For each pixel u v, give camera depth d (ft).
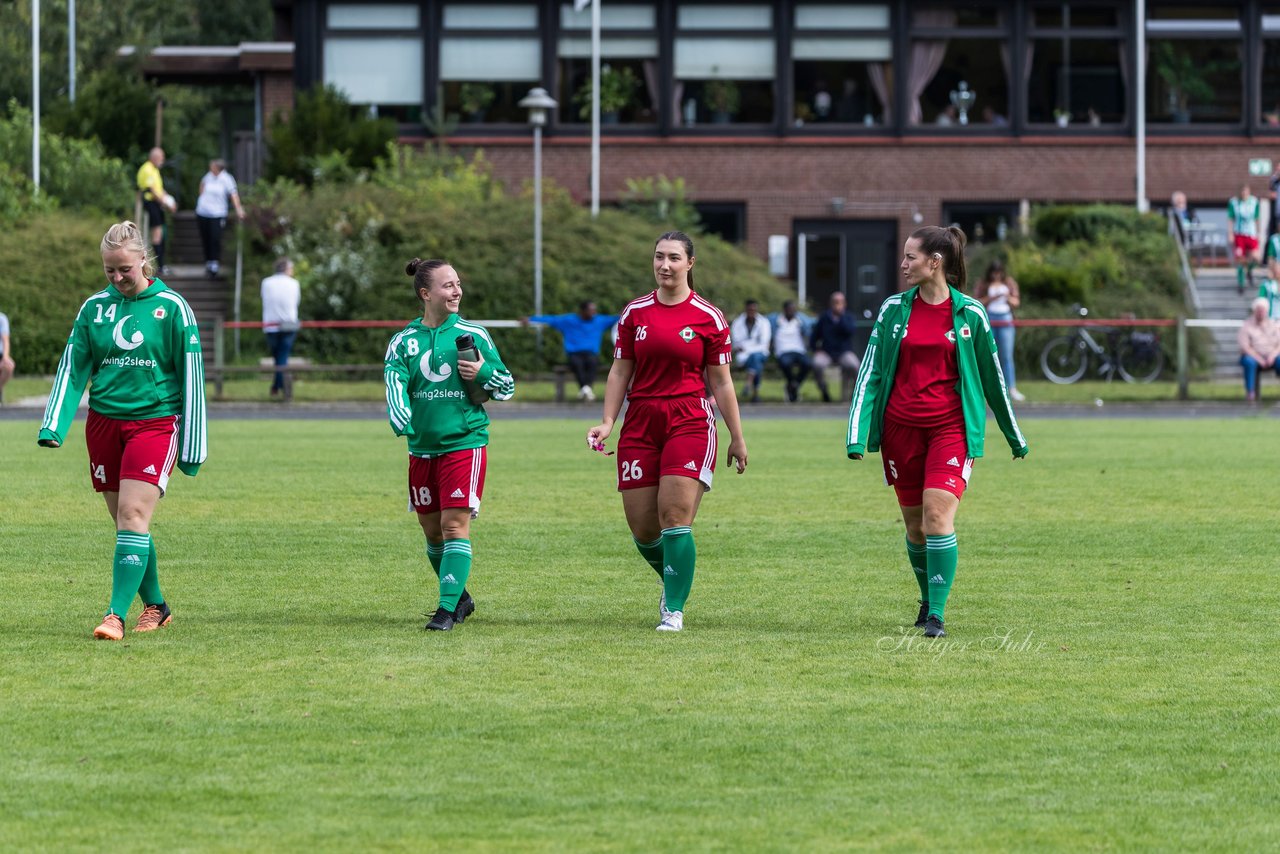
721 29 403.54
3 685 71.72
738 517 133.59
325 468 171.12
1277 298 291.17
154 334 84.58
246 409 276.82
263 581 101.60
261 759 60.03
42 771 58.44
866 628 86.53
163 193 361.92
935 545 84.43
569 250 353.10
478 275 344.49
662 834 51.78
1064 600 95.25
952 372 85.66
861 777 58.18
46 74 440.45
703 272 351.05
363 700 69.10
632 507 86.89
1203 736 63.82
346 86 400.47
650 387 86.07
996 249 368.48
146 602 86.22
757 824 52.80
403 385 86.33
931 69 406.41
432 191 360.28
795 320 291.58
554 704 68.54
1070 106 408.46
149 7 509.76
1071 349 332.80
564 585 100.89
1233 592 97.91
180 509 136.67
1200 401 292.40
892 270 408.46
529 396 303.27
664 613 86.07
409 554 112.88
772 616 90.33
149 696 69.67
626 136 404.16
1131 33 404.77
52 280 338.34
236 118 510.17
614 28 402.11
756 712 67.26
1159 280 361.30
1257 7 405.39
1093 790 56.80
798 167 405.80
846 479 162.50
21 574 103.50
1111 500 144.25
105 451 85.15
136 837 51.47
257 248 356.59
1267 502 142.72
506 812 53.98
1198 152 407.44
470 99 402.11
